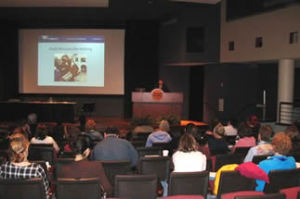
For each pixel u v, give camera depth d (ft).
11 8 45.47
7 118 47.14
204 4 43.34
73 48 56.95
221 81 48.14
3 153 16.42
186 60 49.80
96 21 54.95
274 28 38.58
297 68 52.60
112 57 57.26
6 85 55.88
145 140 25.14
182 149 13.70
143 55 54.39
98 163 12.66
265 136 16.44
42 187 10.27
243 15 42.65
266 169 12.19
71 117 46.57
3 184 10.08
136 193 11.32
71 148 17.89
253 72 48.80
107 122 49.19
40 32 57.21
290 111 38.58
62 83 56.95
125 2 41.55
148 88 54.65
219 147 19.86
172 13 49.16
